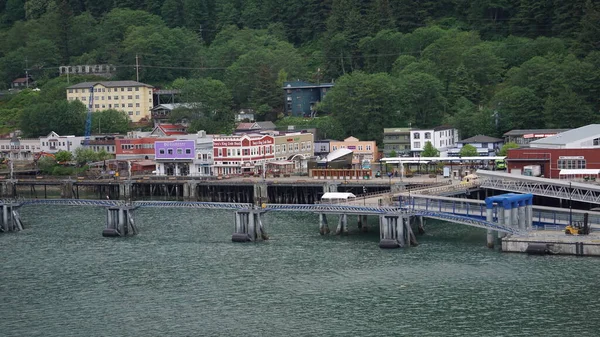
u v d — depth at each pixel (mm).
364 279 168125
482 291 158250
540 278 163625
